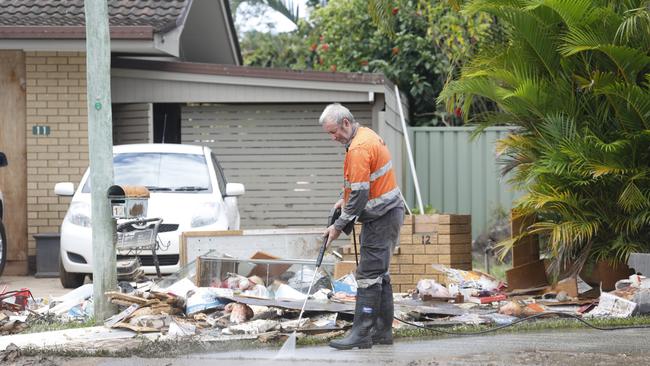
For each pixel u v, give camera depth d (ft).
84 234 49.39
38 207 61.05
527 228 45.52
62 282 51.37
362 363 28.30
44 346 31.30
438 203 71.10
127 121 63.98
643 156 43.42
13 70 61.36
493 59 46.39
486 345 31.17
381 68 84.17
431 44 83.05
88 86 36.70
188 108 64.95
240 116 64.54
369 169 29.99
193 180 52.95
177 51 64.28
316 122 63.93
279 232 46.03
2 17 63.52
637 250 42.88
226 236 45.47
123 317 35.65
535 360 28.40
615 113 44.04
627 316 37.01
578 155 42.70
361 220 30.60
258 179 64.59
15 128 61.46
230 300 36.14
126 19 62.80
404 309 36.94
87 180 53.11
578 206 43.70
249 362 28.86
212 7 77.41
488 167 70.44
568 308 39.68
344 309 34.53
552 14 44.52
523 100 44.65
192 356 29.89
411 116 85.61
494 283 45.09
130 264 41.57
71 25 60.29
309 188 64.23
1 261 53.72
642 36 43.65
